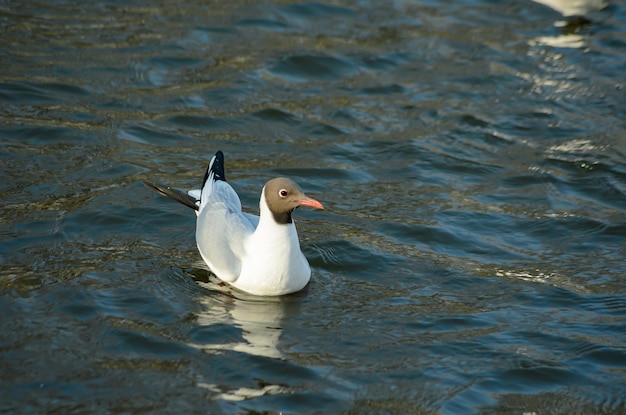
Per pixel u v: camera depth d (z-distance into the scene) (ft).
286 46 66.28
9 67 57.98
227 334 34.24
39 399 29.48
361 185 49.11
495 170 51.72
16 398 29.45
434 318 36.58
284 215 36.37
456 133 55.88
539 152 53.83
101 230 41.68
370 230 44.14
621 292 39.37
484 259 42.16
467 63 65.46
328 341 34.32
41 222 41.52
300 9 73.15
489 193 49.03
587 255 42.91
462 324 36.17
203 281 38.22
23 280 36.73
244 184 47.65
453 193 48.85
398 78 63.00
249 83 60.39
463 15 74.23
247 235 37.58
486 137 55.62
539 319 36.94
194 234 42.32
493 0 77.25
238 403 30.07
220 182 40.83
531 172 51.42
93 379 30.81
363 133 55.42
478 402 31.17
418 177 50.42
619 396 31.91
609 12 75.25
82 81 57.62
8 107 53.06
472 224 45.52
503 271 41.09
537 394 31.83
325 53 65.51
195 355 32.68
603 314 37.52
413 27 71.31
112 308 35.35
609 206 48.03
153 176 47.21
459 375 32.65
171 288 37.32
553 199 48.52
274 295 37.55
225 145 52.31
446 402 30.99
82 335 33.35
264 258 36.81
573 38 70.18
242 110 56.85
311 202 35.63
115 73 59.31
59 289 36.27
